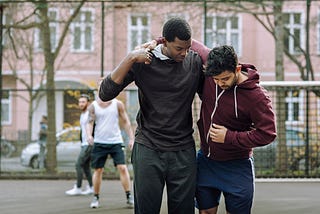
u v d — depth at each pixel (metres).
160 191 3.46
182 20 3.26
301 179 5.96
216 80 3.25
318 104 9.66
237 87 3.30
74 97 11.44
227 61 3.15
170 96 3.40
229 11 12.26
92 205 6.85
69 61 19.25
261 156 7.31
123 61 3.29
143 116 3.51
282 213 6.41
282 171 7.76
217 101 3.38
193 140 3.55
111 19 16.59
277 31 12.33
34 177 10.66
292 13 15.56
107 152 6.83
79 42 16.70
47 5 11.30
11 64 18.14
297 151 8.84
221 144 3.43
